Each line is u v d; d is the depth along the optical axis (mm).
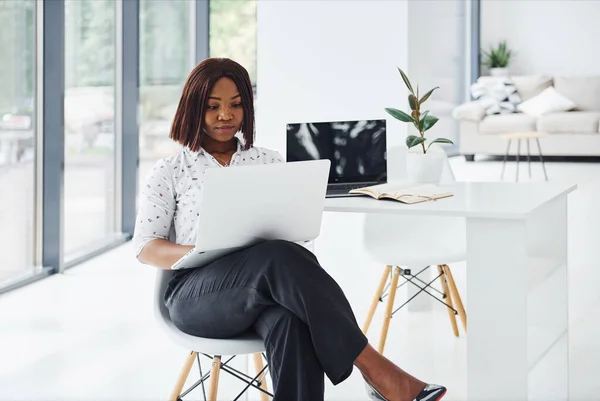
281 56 4340
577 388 2709
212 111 2273
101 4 5164
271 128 4395
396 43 4105
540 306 2436
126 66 5438
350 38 4195
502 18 10523
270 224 2057
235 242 2037
